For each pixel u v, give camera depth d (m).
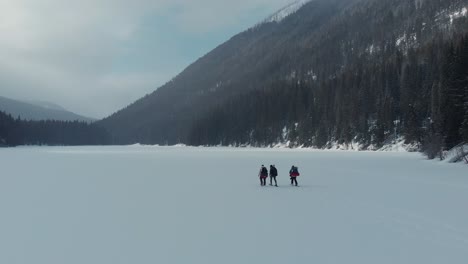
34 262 10.23
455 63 51.47
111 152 93.50
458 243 11.23
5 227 14.03
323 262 9.88
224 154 74.69
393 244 11.24
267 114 131.38
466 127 45.34
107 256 10.62
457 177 28.11
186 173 34.22
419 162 44.16
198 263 9.95
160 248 11.27
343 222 14.10
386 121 82.81
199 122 171.12
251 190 22.88
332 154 67.88
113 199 19.89
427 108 75.00
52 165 45.47
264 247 11.23
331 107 103.69
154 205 18.08
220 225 13.95
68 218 15.44
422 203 17.48
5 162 51.88
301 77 168.00
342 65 167.62
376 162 45.06
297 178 29.05
